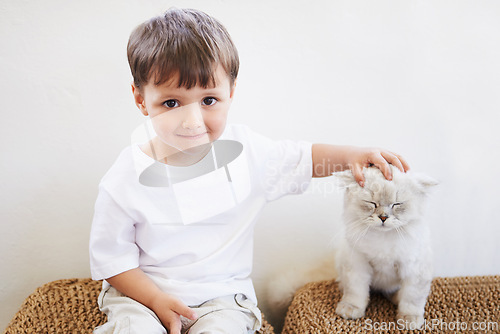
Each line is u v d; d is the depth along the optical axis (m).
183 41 0.77
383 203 0.85
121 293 0.88
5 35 0.96
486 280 1.09
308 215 1.16
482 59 1.09
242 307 0.87
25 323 0.94
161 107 0.81
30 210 1.05
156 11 1.01
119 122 1.05
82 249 1.11
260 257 1.18
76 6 0.98
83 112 1.03
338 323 0.95
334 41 1.07
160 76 0.77
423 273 0.93
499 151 1.13
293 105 1.10
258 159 0.97
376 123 1.12
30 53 0.98
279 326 1.18
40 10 0.96
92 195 1.08
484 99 1.11
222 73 0.81
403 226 0.88
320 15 1.05
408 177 0.86
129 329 0.76
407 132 1.13
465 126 1.12
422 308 0.96
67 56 1.00
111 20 1.00
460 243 1.16
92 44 1.00
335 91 1.10
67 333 0.92
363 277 0.97
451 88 1.10
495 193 1.15
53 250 1.09
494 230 1.16
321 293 1.06
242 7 1.03
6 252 1.06
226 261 0.93
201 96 0.81
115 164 0.90
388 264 0.94
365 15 1.06
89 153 1.05
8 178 1.03
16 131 1.01
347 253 0.97
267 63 1.07
